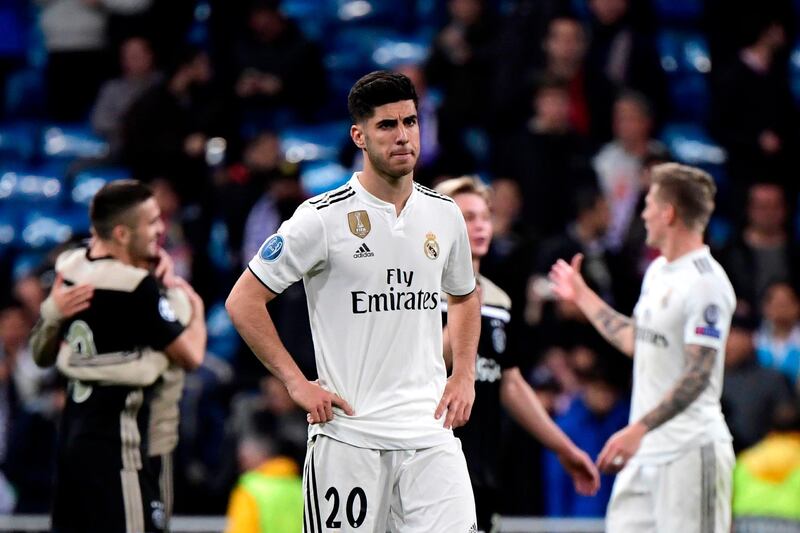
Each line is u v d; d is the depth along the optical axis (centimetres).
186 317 2242
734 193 4441
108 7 5041
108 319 2162
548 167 4050
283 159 4231
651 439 2288
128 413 2172
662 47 5412
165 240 4044
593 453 3272
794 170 4575
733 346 3384
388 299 1809
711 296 2247
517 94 4384
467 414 1848
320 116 5100
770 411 3334
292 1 5638
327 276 1816
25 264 4553
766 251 4044
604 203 3850
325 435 1814
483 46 4491
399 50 5366
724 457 2269
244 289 1803
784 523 2786
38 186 4909
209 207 4166
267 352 1798
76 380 2186
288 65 4684
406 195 1833
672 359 2283
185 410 3491
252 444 3192
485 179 4516
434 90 4716
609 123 4400
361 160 4553
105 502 2142
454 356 1889
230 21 4703
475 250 2230
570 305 3491
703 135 5069
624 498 2319
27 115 5306
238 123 4506
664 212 2308
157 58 4909
